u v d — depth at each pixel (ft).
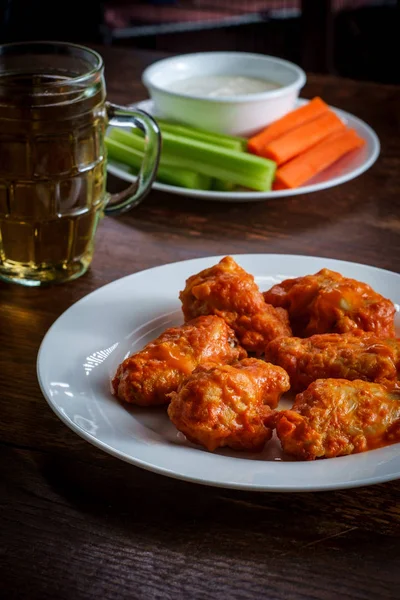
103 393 1.80
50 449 1.73
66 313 1.99
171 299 2.05
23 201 2.07
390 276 2.08
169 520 1.59
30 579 1.51
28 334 2.02
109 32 5.07
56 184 2.07
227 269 1.99
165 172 2.57
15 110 1.99
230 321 1.93
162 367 1.78
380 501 1.62
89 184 2.12
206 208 2.50
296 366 1.82
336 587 1.50
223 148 2.57
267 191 2.51
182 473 1.58
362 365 1.79
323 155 2.61
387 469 1.60
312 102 2.80
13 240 2.12
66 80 2.04
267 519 1.59
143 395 1.76
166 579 1.51
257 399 1.71
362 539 1.56
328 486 1.56
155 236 2.38
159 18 5.86
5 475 1.67
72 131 2.04
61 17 4.35
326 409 1.67
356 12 4.85
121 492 1.64
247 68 3.01
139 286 2.08
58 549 1.55
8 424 1.79
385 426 1.68
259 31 5.70
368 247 2.32
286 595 1.49
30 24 4.23
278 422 1.67
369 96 3.11
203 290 1.94
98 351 1.90
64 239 2.14
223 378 1.68
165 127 2.71
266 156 2.60
